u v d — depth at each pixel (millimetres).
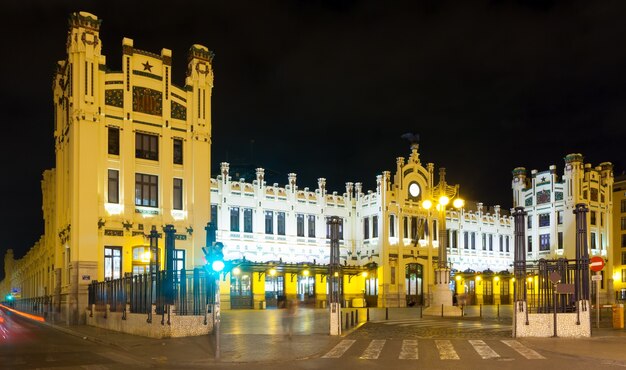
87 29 38875
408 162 62656
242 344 21156
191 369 16172
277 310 48625
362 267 58062
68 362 17938
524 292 23156
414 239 60688
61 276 42094
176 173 41781
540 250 72750
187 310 26000
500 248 72312
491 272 66625
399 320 33781
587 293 23078
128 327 28172
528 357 17422
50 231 51031
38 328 35750
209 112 43875
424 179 63562
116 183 39250
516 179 76688
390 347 20172
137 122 40344
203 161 42875
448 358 17375
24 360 18500
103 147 38781
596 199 72125
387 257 58438
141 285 27812
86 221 37469
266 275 53844
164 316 24469
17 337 28297
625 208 85375
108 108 39250
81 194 37469
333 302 24328
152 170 40781
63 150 43250
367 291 60219
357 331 26359
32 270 73875
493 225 71688
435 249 62969
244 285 52375
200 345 21250
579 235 23438
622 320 27625
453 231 67125
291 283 55375
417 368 15516
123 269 38500
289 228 56312
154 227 31703
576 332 22812
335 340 22266
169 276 25078
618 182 86812
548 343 20766
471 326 29094
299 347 20156
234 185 52906
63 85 43594
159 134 41344
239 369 16047
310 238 57812
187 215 41719
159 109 41594
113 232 38438
